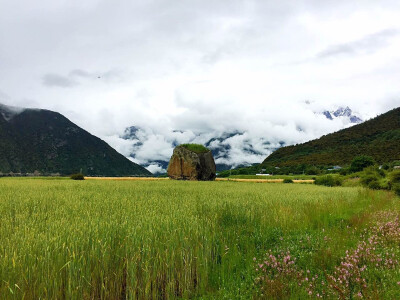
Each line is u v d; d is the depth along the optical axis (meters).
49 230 6.91
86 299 5.41
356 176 55.25
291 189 26.97
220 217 10.68
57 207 11.33
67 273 5.48
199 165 50.91
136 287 5.96
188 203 12.91
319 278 6.09
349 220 12.14
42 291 5.07
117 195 16.89
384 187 32.38
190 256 6.99
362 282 5.54
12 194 16.62
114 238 6.66
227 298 5.62
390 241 8.59
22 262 5.35
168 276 6.33
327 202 15.86
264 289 5.63
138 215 9.42
